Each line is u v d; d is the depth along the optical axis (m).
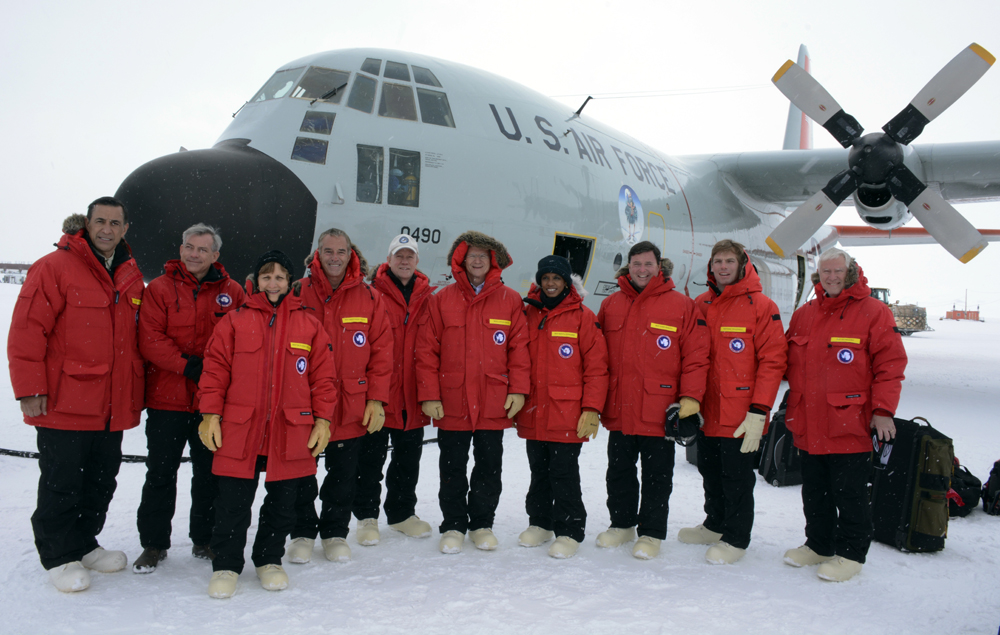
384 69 6.29
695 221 9.52
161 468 3.15
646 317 3.59
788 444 4.96
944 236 5.32
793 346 3.56
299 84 6.11
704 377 3.51
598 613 2.74
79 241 2.92
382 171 5.84
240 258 5.14
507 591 2.96
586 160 7.54
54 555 2.87
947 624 2.73
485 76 7.18
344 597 2.86
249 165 5.32
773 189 10.74
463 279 3.60
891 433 3.21
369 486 3.72
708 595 2.98
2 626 2.50
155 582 2.98
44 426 2.86
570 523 3.53
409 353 3.72
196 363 3.08
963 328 49.81
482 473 3.63
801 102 5.73
